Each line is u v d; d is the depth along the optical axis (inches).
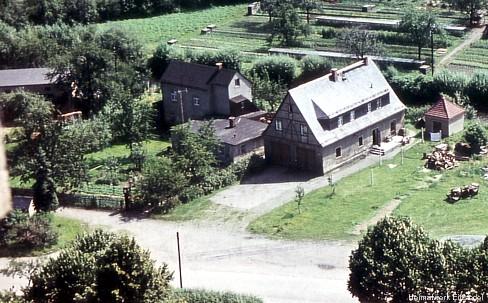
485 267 1742.1
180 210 2827.3
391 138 3312.0
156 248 2546.8
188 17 5634.8
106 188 2999.5
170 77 3732.8
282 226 2623.0
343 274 2269.9
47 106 3304.6
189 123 3208.7
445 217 2536.9
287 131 3085.6
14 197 2765.7
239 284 2258.9
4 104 3513.8
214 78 3597.4
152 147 3459.6
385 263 1785.2
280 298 2164.1
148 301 1603.1
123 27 5039.4
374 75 3321.9
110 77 3907.5
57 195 2950.3
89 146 3348.9
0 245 2578.7
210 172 3006.9
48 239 2591.0
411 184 2866.6
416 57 4308.6
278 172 3105.3
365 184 2915.8
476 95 3668.8
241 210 2787.9
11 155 2957.7
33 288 1797.5
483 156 3056.1
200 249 2519.7
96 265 1640.0
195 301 2022.6
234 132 3196.4
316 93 3097.9
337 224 2591.0
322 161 3029.0
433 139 3262.8
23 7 5369.1
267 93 3737.7
